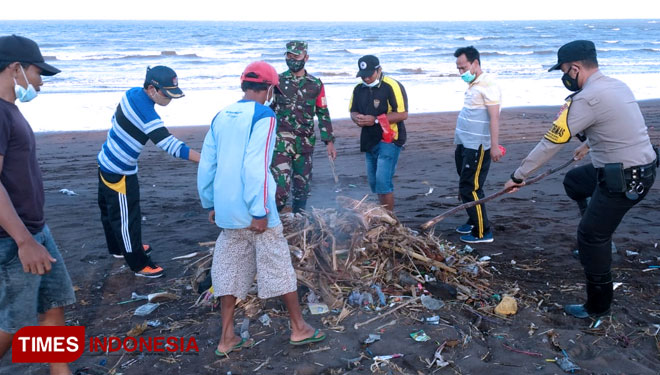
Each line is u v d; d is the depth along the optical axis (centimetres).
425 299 420
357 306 416
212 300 433
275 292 348
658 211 681
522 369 341
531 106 1892
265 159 330
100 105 1838
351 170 965
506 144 1199
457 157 586
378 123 570
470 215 568
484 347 366
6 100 284
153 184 883
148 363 356
